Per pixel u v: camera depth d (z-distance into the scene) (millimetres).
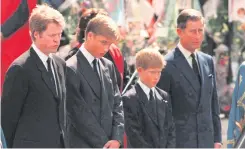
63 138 15500
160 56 17047
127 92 17141
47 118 15211
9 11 18656
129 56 22578
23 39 18750
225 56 25625
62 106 15539
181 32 17953
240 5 23219
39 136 15148
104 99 16422
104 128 16344
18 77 15102
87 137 16141
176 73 17781
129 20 22469
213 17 24297
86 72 16344
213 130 18234
